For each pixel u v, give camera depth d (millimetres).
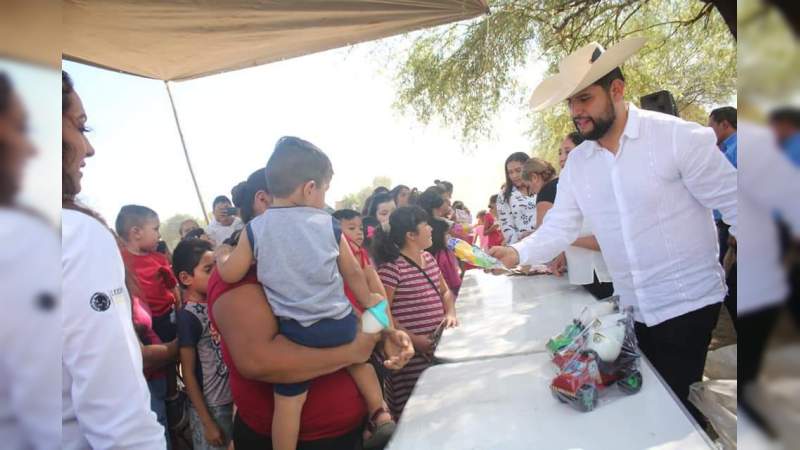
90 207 958
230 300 1469
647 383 1428
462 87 7074
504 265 2086
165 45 2814
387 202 4051
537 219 3104
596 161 1951
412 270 2363
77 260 852
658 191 1821
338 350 1516
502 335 2098
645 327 1995
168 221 6781
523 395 1480
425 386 1651
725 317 3920
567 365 1395
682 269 1860
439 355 1938
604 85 1806
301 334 1475
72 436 871
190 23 2465
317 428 1559
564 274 3133
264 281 1473
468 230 4500
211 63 3350
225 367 2355
